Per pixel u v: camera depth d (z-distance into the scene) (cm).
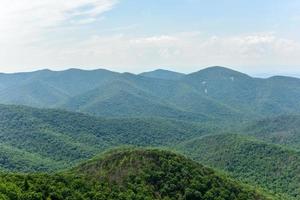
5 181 13925
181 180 17162
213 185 17762
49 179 15150
